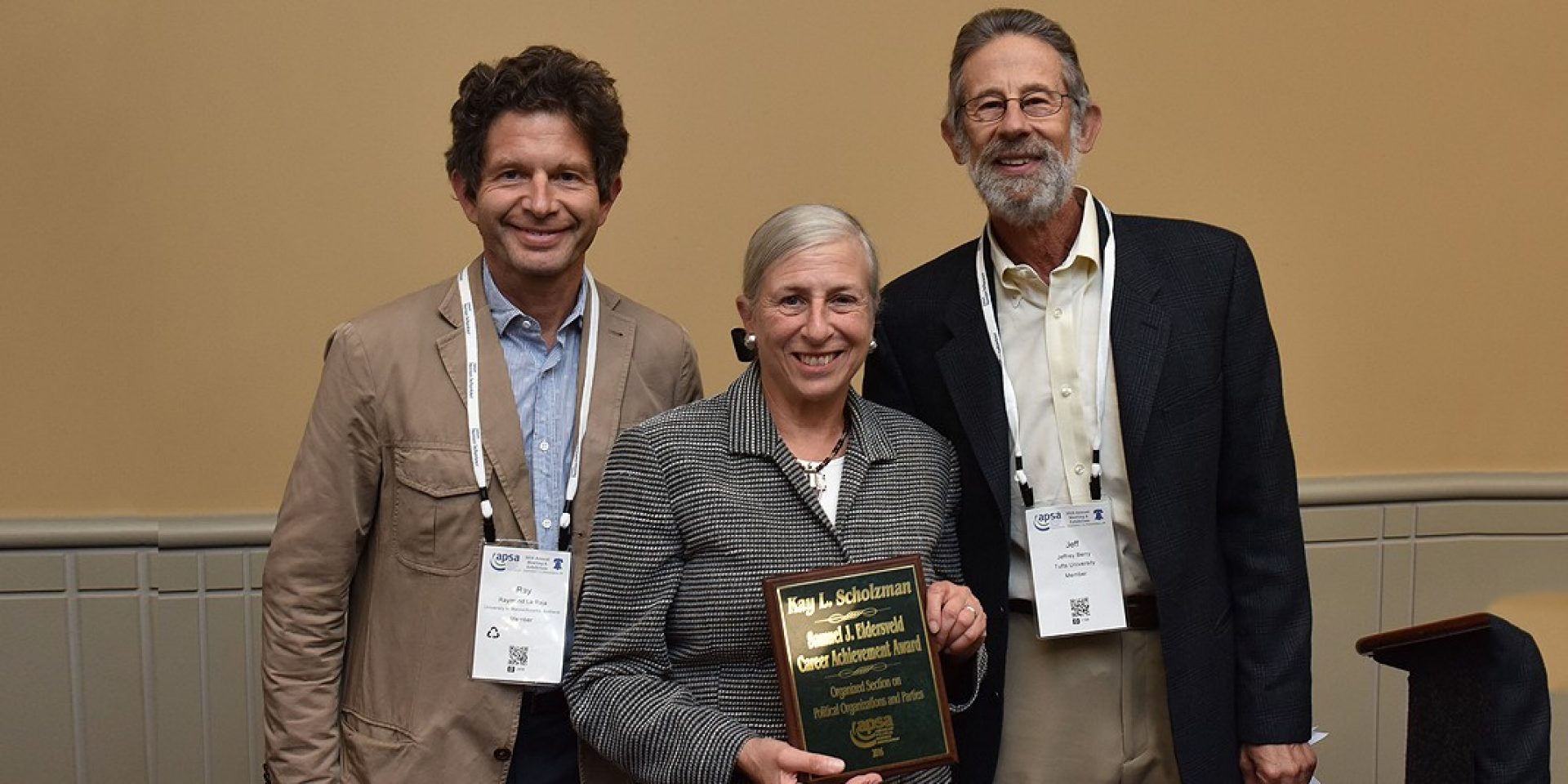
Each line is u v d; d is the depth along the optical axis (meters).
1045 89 2.14
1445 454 3.68
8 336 3.29
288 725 2.08
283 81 3.33
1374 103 3.61
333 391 2.09
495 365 2.11
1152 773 2.20
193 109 3.31
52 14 3.26
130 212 3.31
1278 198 3.61
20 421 3.29
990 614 2.17
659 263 3.47
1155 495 2.13
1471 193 3.65
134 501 3.34
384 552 2.11
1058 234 2.21
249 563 3.34
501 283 2.14
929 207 3.54
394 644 2.08
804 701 1.83
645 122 3.44
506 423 2.09
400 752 2.05
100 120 3.29
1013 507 2.20
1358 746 3.65
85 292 3.31
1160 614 2.13
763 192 3.50
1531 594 3.64
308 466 2.09
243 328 3.35
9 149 3.26
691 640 1.91
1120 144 3.55
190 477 3.36
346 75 3.35
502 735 2.04
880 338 2.34
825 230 1.93
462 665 2.04
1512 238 3.66
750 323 2.02
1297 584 2.20
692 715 1.84
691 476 1.92
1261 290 2.26
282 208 3.35
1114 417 2.17
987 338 2.23
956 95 2.22
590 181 2.09
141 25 3.28
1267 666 2.19
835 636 1.85
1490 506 3.64
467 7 3.37
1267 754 2.18
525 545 2.08
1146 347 2.16
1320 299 3.63
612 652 1.90
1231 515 2.26
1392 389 3.66
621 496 1.94
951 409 2.24
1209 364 2.18
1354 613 3.63
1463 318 3.67
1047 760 2.20
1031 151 2.14
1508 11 3.62
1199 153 3.58
